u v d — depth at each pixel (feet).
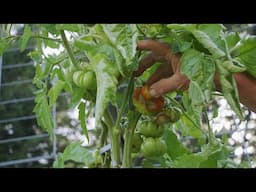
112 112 4.31
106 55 3.57
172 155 4.64
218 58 3.37
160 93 3.80
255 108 4.21
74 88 4.09
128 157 3.92
